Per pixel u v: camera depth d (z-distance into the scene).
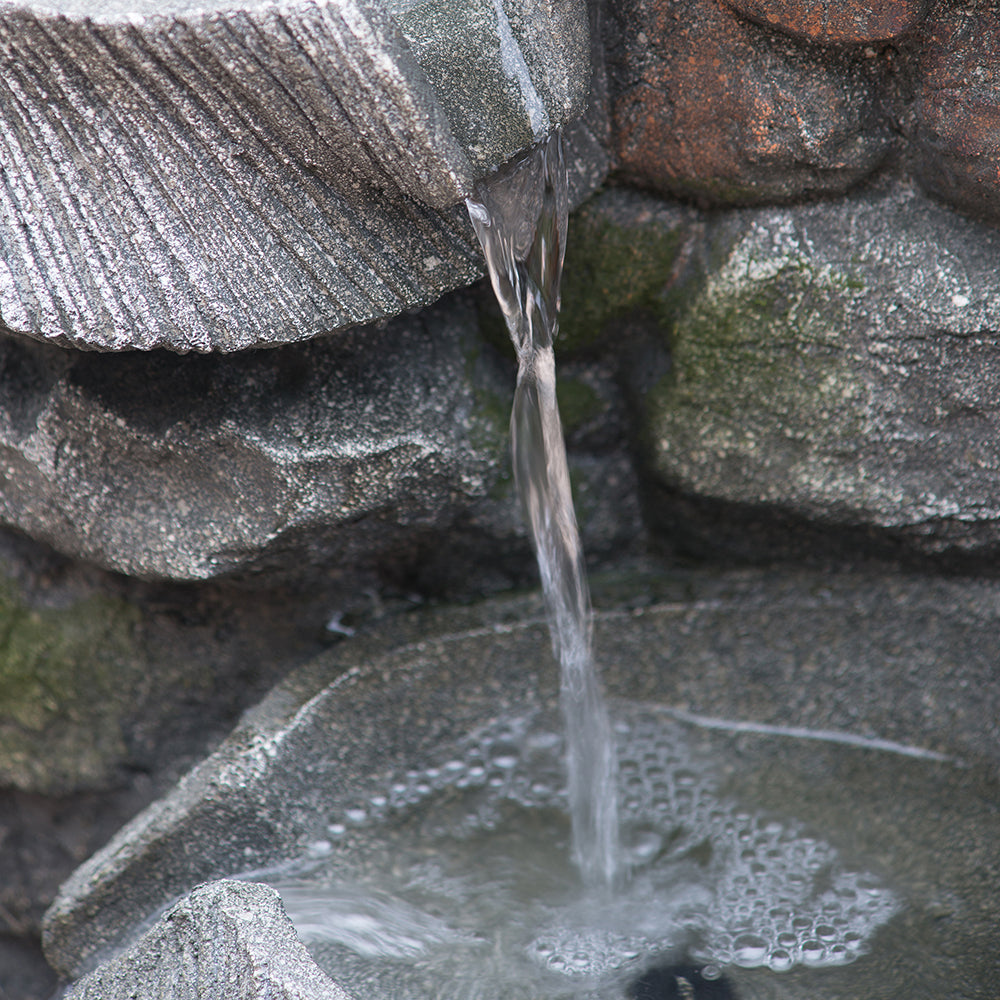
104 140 1.47
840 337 1.55
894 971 1.54
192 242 1.49
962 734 1.60
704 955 1.55
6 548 1.61
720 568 1.62
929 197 1.54
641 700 1.62
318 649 1.62
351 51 1.46
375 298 1.51
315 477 1.54
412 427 1.55
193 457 1.54
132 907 1.57
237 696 1.62
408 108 1.47
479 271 1.51
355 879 1.57
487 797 1.60
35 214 1.48
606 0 1.53
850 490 1.57
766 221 1.54
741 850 1.58
